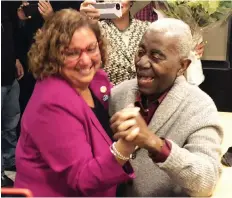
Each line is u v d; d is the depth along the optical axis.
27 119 0.96
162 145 0.93
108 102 1.26
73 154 0.91
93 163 0.89
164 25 1.06
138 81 1.12
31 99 0.99
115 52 1.79
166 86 1.11
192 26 1.59
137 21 1.93
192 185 0.97
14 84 2.47
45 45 0.98
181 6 1.55
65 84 0.99
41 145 0.93
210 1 1.52
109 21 1.86
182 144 1.09
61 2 2.29
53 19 0.97
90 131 0.98
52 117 0.92
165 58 1.05
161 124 1.11
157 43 1.05
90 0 1.57
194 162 0.95
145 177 1.13
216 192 1.16
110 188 1.00
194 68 1.57
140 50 1.10
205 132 1.06
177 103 1.11
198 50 1.61
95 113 1.16
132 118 0.88
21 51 2.51
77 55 0.97
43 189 0.98
